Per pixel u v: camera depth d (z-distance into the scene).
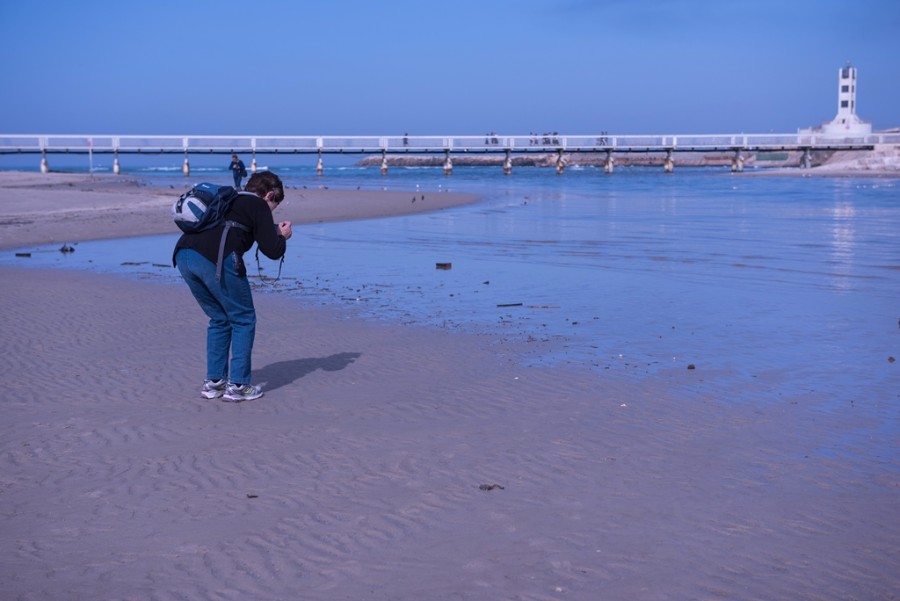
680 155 155.50
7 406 6.62
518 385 7.09
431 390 6.99
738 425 5.94
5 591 3.67
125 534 4.26
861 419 6.04
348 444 5.64
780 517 4.38
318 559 3.96
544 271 14.36
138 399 6.84
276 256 7.14
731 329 9.32
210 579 3.77
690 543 4.08
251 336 6.84
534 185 56.72
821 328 9.32
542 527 4.28
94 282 13.49
